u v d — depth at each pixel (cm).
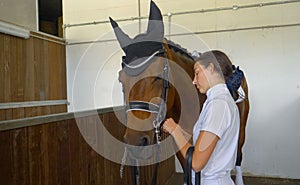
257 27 383
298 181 361
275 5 376
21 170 120
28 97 393
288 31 372
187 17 412
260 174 384
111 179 208
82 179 170
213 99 114
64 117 155
